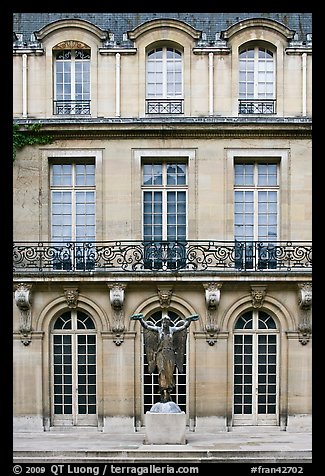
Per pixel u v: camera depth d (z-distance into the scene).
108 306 21.92
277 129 22.09
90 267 21.95
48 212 22.41
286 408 22.00
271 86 22.64
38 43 22.45
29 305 21.81
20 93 22.44
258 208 22.66
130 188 22.20
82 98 22.62
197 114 22.28
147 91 22.58
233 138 22.27
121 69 22.34
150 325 19.77
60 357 22.27
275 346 22.25
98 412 21.95
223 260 21.89
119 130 22.06
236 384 22.27
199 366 21.89
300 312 21.86
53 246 22.19
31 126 22.02
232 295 21.89
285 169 22.28
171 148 22.22
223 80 22.33
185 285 21.72
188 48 22.33
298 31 22.80
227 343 21.92
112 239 22.22
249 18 22.28
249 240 22.61
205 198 22.20
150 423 19.33
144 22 22.30
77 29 22.38
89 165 22.69
